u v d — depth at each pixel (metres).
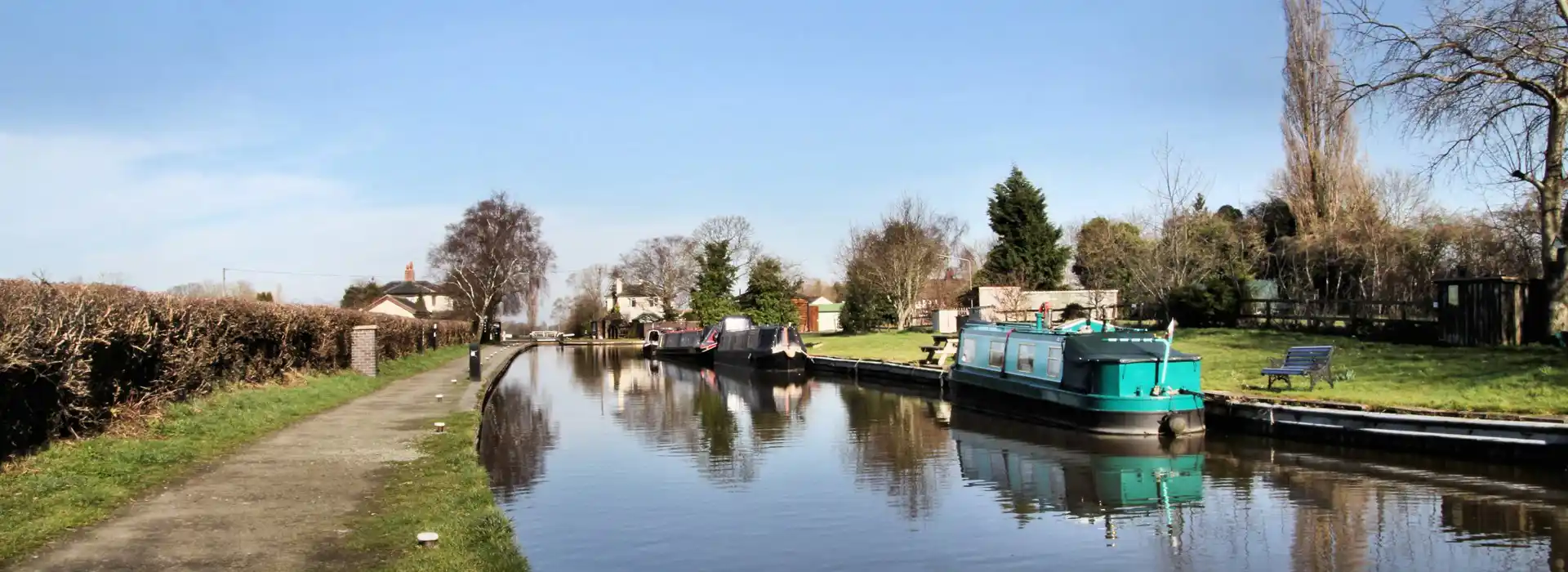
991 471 15.97
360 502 10.27
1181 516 12.59
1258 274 44.81
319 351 26.06
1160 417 18.59
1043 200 62.50
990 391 23.75
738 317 51.09
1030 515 12.88
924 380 31.45
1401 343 25.97
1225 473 15.18
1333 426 16.42
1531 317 23.62
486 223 76.25
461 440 14.92
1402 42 22.69
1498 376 18.27
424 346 48.75
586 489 14.64
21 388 11.25
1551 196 22.81
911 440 19.78
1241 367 23.95
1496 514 11.91
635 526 12.29
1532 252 34.62
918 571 10.39
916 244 59.53
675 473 15.96
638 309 117.94
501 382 37.12
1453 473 14.11
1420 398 16.89
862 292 63.97
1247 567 10.39
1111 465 16.19
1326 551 10.85
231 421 15.73
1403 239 37.25
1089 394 19.47
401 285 118.50
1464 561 10.28
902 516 12.86
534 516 12.88
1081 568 10.46
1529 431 13.77
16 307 11.18
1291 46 43.34
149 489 10.73
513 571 8.00
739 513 13.02
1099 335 21.08
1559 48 20.86
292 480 11.46
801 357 41.72
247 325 20.11
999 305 48.84
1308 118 42.75
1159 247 42.84
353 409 19.77
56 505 9.40
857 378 37.34
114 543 8.37
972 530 12.15
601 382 37.91
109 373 13.70
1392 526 11.68
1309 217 42.62
